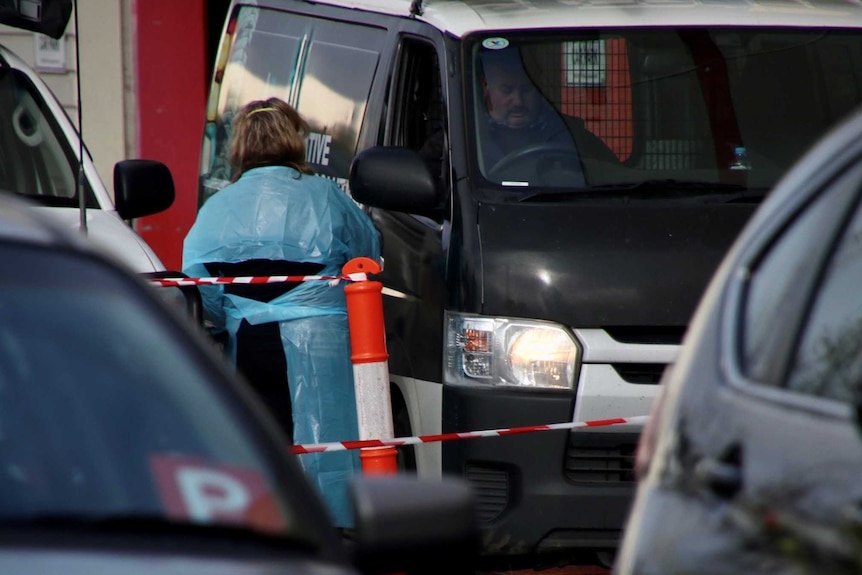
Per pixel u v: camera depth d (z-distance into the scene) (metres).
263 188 26.80
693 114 26.80
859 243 11.45
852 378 10.84
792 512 10.64
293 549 11.05
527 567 27.00
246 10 35.69
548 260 24.58
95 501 10.94
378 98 29.20
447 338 25.14
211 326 27.22
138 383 11.67
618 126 26.61
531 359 24.44
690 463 11.86
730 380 11.91
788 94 27.16
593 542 24.67
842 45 27.67
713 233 24.91
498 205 25.27
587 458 24.61
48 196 27.45
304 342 26.45
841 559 10.10
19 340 11.67
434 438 24.11
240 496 11.23
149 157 50.28
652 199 25.67
